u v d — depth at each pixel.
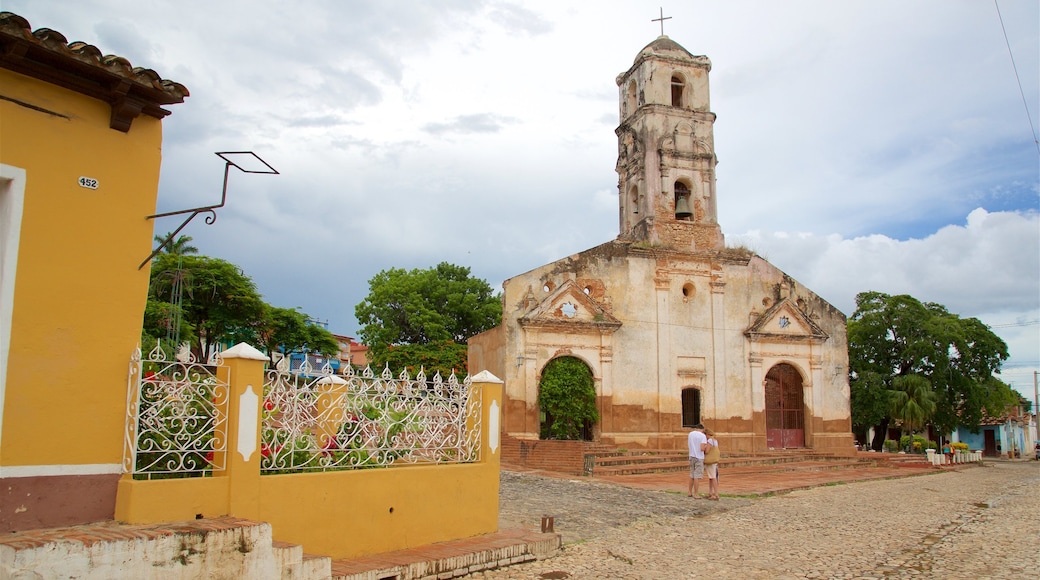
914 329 44.03
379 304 49.22
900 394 42.19
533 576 9.90
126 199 8.13
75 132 7.80
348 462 9.78
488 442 11.74
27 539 6.45
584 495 18.27
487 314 51.09
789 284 33.06
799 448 32.34
